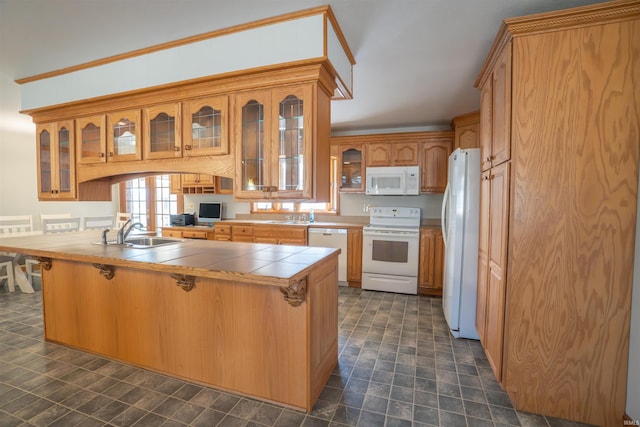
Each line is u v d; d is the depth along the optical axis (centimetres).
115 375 211
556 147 167
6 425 163
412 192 418
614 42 157
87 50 245
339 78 217
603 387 167
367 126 454
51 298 253
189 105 239
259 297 185
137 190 609
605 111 160
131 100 257
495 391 196
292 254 215
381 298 384
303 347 177
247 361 190
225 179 511
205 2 183
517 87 171
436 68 262
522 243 174
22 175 484
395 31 209
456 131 395
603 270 164
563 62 164
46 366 221
